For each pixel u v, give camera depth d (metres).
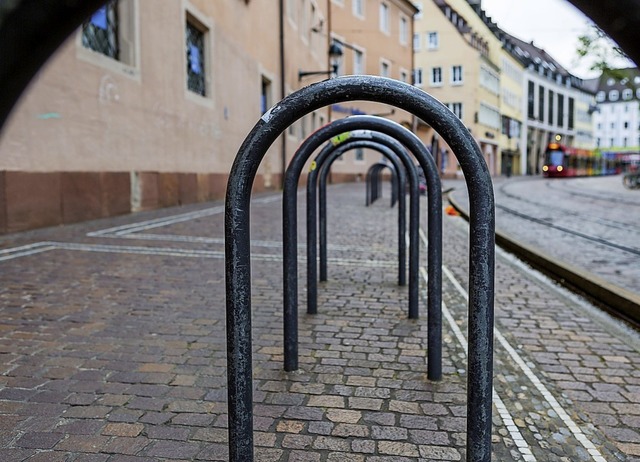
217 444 2.32
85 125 9.35
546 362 3.37
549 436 2.45
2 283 4.99
